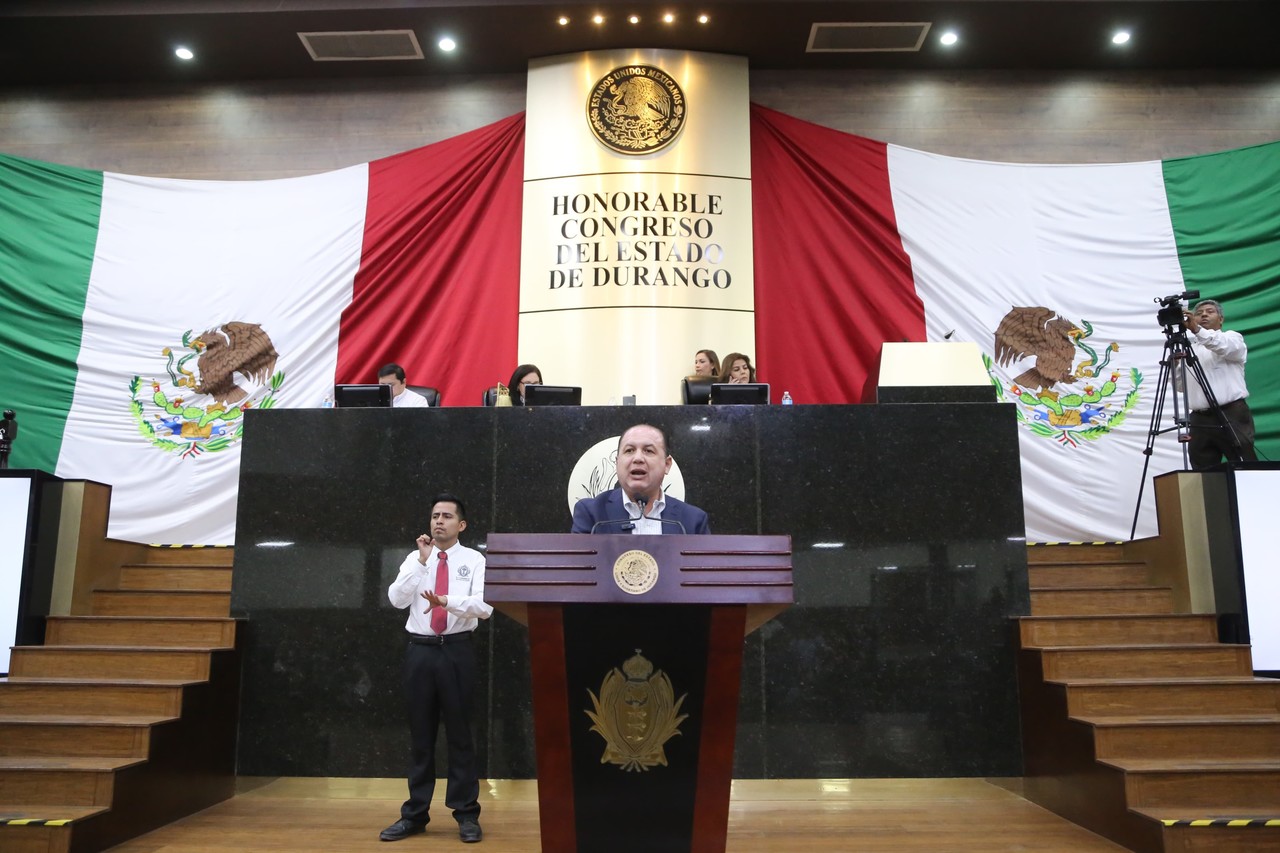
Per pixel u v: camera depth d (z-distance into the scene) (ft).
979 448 16.92
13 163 27.40
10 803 12.92
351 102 29.22
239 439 26.20
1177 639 16.40
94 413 26.20
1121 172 27.68
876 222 27.30
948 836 13.38
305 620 16.43
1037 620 16.07
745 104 28.02
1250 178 27.22
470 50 27.99
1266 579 16.66
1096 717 14.34
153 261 27.14
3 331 26.30
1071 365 26.40
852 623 16.28
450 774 13.52
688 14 26.50
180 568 19.15
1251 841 11.93
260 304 26.91
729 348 26.55
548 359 26.40
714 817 8.49
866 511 16.66
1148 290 26.81
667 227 26.99
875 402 17.81
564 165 27.43
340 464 16.94
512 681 16.12
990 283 26.89
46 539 17.48
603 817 8.46
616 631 8.63
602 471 16.79
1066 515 25.66
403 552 16.61
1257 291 26.55
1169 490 17.97
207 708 15.29
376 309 26.94
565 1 25.96
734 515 16.62
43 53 27.96
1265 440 25.72
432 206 27.37
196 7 26.23
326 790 15.85
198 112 29.27
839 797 15.67
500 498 16.76
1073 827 13.89
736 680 8.54
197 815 14.62
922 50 28.27
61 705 14.80
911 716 16.01
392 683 16.19
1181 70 29.27
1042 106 29.01
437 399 22.90
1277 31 27.40
